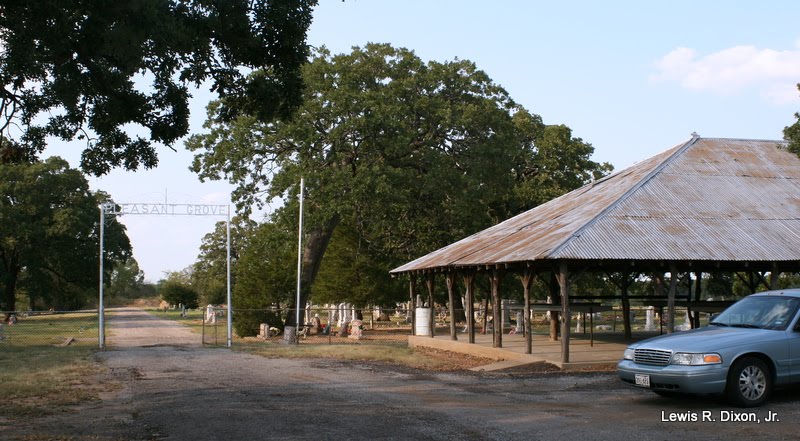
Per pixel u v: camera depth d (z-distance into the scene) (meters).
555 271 19.14
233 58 13.41
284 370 16.28
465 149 38.09
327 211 32.38
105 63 12.50
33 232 58.03
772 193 19.94
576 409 10.12
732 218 18.22
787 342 10.14
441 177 35.19
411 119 36.22
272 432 8.58
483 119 36.91
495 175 38.06
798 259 16.34
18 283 64.31
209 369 16.67
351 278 39.50
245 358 19.77
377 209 35.41
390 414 9.79
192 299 90.81
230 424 9.16
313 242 35.84
